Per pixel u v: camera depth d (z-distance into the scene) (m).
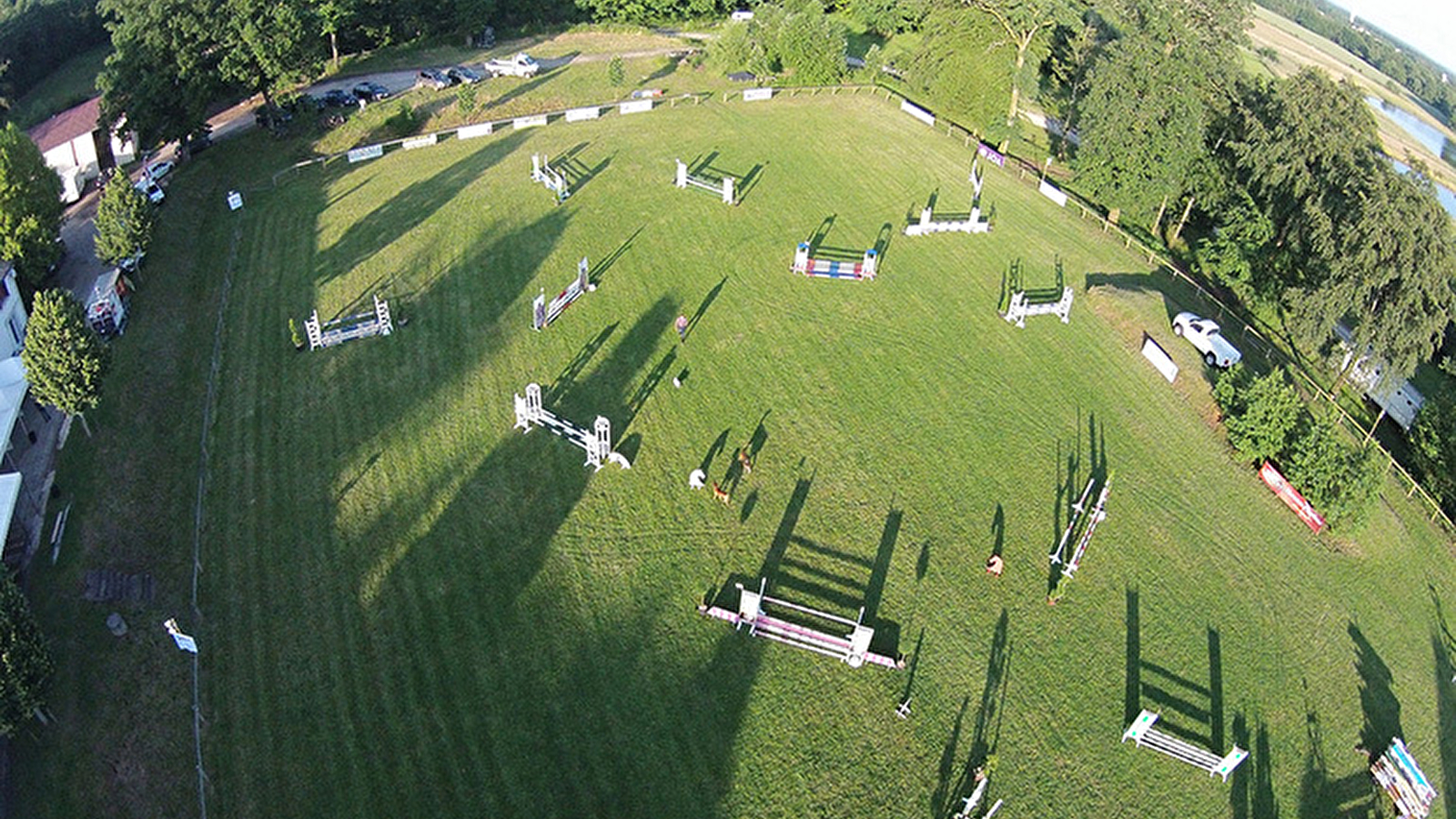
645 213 63.69
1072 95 88.31
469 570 36.09
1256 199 62.75
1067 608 36.72
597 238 60.25
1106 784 30.53
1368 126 59.00
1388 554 41.97
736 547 37.97
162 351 48.28
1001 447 44.94
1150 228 73.31
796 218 64.38
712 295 54.91
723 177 69.44
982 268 60.47
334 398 45.22
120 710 30.47
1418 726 34.09
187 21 65.50
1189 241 73.69
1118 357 53.06
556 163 70.56
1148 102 63.72
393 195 65.44
